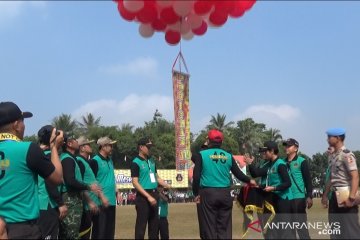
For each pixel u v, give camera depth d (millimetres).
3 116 4840
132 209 27750
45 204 6332
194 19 8023
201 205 6949
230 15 8133
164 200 9289
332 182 7328
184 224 13734
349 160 7086
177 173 51656
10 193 4668
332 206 7355
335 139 7316
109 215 7828
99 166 7805
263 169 8328
